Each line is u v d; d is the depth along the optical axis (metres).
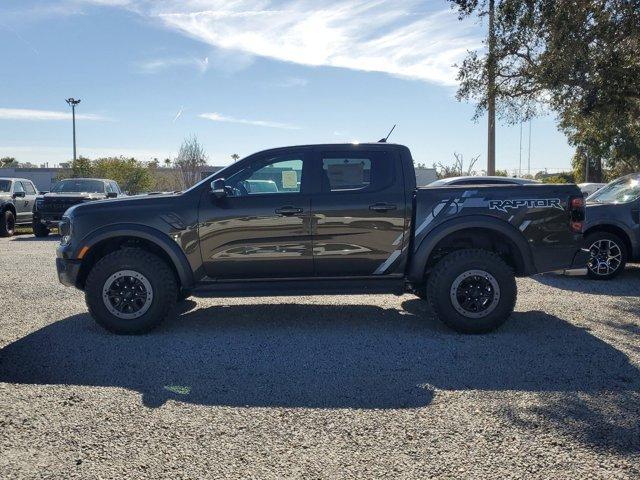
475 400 4.31
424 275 6.57
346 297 8.30
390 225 6.35
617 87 11.27
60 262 6.43
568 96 12.20
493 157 19.28
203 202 6.34
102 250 6.68
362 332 6.34
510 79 13.29
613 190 10.09
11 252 14.15
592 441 3.62
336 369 5.07
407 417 4.01
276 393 4.50
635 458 3.39
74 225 6.36
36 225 18.61
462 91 13.80
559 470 3.26
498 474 3.22
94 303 6.20
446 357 5.40
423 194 6.36
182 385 4.68
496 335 6.17
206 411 4.13
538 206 6.34
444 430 3.79
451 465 3.33
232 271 6.40
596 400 4.29
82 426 3.86
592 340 5.93
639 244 9.31
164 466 3.33
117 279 6.21
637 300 7.93
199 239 6.30
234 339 6.07
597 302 7.81
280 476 3.22
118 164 42.03
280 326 6.62
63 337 6.14
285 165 6.51
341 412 4.11
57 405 4.22
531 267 6.38
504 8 11.74
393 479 3.18
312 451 3.51
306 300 8.10
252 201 6.34
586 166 40.44
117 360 5.35
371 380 4.78
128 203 6.40
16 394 4.44
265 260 6.35
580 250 6.45
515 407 4.16
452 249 6.77
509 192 6.36
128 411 4.12
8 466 3.32
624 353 5.47
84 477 3.21
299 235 6.33
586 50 11.07
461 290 6.20
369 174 6.45
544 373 4.92
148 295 6.21
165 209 6.31
